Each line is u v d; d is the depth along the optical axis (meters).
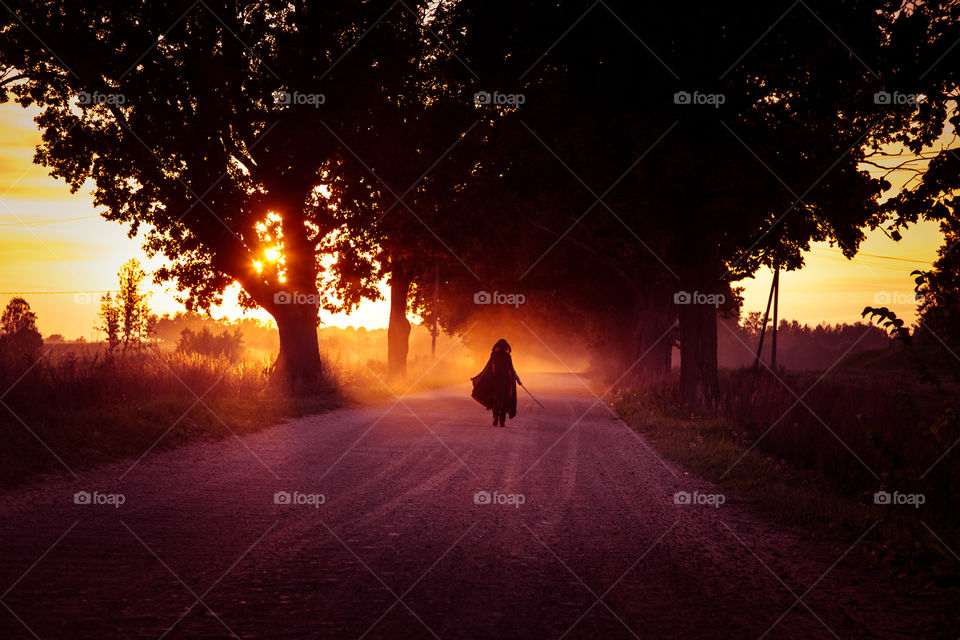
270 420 17.55
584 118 20.19
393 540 6.87
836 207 20.70
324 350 34.94
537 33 20.39
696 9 18.41
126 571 5.55
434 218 25.59
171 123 22.83
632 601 5.24
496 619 4.78
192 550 6.24
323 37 23.94
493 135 22.97
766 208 20.80
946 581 5.82
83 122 23.80
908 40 15.13
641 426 19.31
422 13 25.19
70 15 21.77
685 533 7.56
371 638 4.37
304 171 25.12
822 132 19.59
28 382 13.77
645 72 19.53
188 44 22.98
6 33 21.64
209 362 20.83
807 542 7.27
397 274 38.41
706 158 19.19
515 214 25.45
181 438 13.18
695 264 23.52
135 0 22.25
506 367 19.02
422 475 10.86
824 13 17.95
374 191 25.95
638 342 40.06
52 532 6.66
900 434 11.59
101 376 15.27
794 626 4.79
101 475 9.66
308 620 4.64
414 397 30.50
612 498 9.48
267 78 23.42
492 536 7.16
